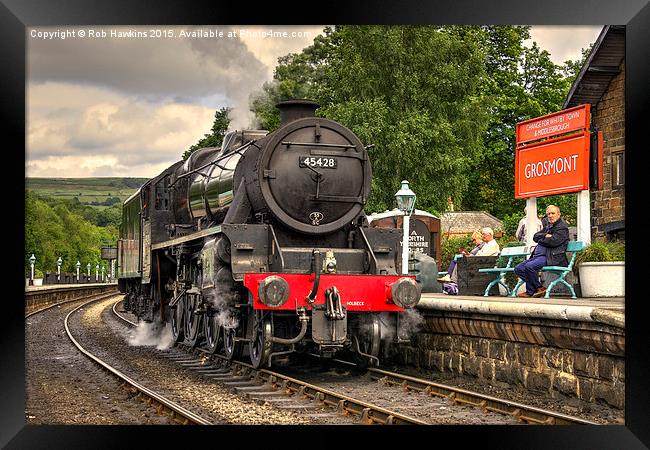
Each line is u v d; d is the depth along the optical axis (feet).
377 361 34.63
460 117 84.12
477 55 84.02
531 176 47.65
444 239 83.30
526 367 29.94
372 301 33.50
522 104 106.11
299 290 32.81
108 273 274.57
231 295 35.29
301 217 35.29
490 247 49.24
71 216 256.32
